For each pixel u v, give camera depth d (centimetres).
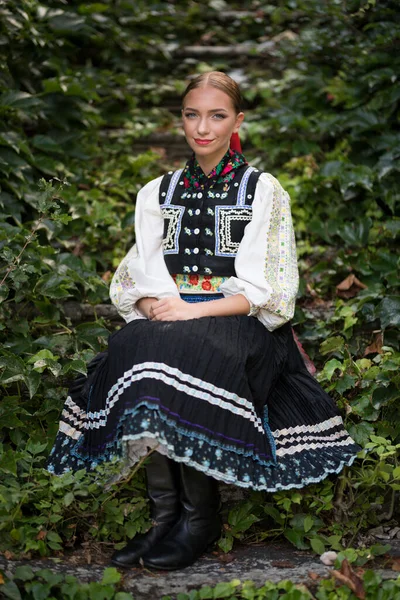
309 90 443
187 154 443
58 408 273
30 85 418
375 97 404
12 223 350
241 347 230
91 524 241
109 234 358
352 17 442
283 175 391
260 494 253
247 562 229
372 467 254
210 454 220
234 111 253
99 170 414
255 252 245
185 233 252
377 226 362
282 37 529
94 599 202
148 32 546
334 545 233
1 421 263
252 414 230
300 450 244
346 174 371
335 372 286
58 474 245
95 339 291
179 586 213
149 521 239
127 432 213
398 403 274
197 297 253
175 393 217
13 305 307
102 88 470
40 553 224
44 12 445
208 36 555
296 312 312
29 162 368
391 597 205
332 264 348
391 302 297
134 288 254
